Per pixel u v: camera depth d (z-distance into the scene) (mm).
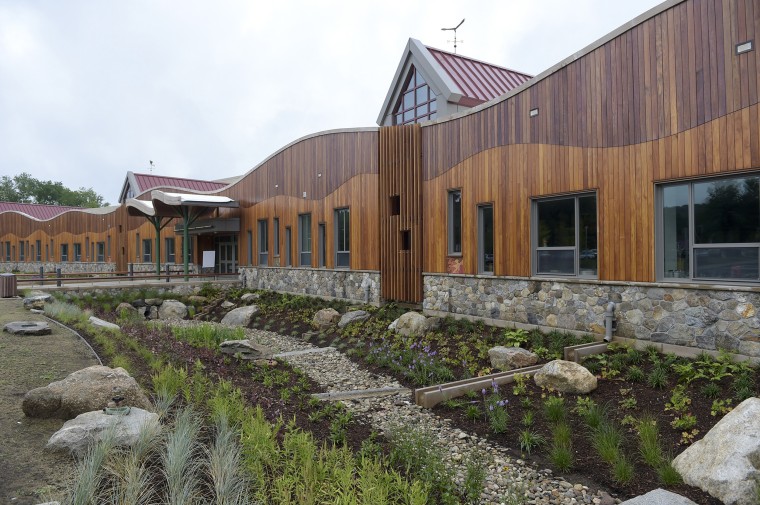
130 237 31562
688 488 4570
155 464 4230
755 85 7074
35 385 6312
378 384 8672
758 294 7109
